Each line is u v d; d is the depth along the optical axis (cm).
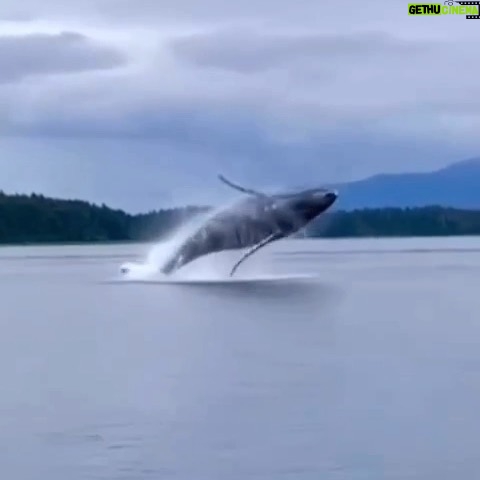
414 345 12950
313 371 10988
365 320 15800
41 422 8844
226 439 8188
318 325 15212
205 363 11688
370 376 10631
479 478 7219
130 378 10794
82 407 9400
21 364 11850
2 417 9044
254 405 9306
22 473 7450
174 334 14338
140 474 7388
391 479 7219
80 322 15912
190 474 7388
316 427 8500
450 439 8125
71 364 11831
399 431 8362
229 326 15188
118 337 14100
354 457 7650
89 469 7506
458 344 13012
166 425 8656
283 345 13088
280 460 7644
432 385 10112
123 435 8362
